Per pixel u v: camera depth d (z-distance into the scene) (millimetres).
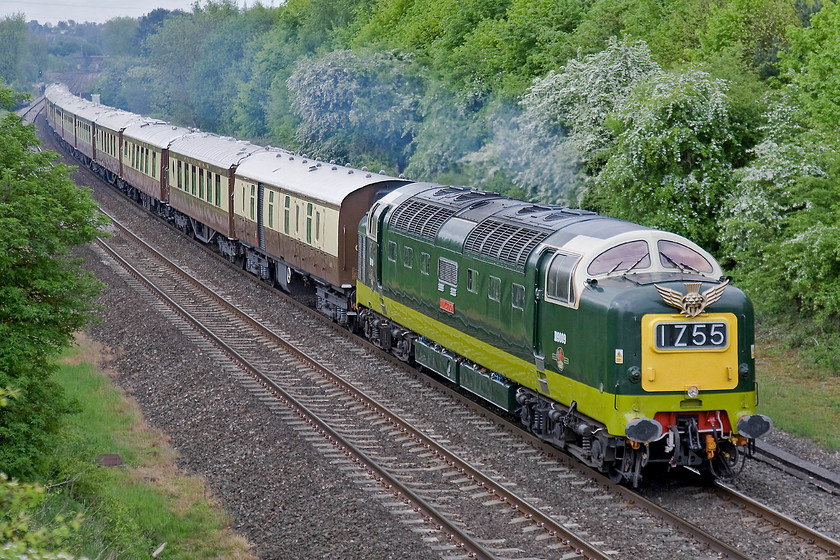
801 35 46625
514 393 27203
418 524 20812
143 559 19219
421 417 28953
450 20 85125
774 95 43031
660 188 41062
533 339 24875
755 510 21234
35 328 22484
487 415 29094
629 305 21562
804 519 20938
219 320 42188
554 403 24781
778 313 37312
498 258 26703
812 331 35219
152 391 32156
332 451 25859
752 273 36938
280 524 21219
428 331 32125
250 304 45594
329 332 40438
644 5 68438
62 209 23078
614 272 22844
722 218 39906
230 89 131375
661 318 21562
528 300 25000
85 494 21812
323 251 41844
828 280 33938
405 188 37156
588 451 23578
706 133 41031
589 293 22547
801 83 39500
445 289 30344
